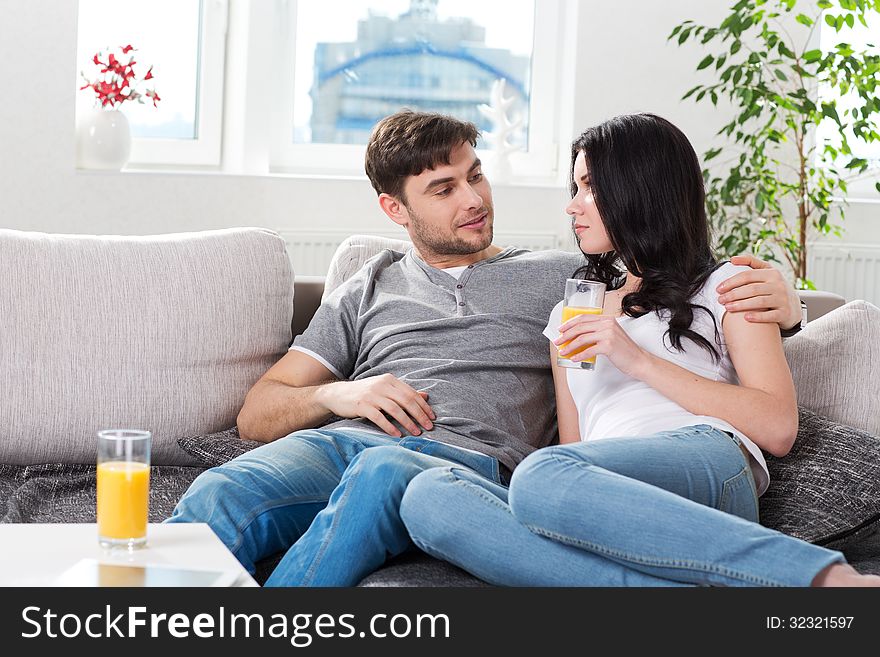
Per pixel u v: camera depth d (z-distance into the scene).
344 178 3.88
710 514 1.28
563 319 1.69
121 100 3.63
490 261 2.06
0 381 1.90
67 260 1.99
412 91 4.12
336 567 1.41
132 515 1.24
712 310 1.70
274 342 2.12
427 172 2.02
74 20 3.53
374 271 2.12
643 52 4.06
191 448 1.94
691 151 1.79
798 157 4.16
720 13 4.08
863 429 1.85
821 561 1.21
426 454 1.72
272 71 3.95
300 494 1.62
